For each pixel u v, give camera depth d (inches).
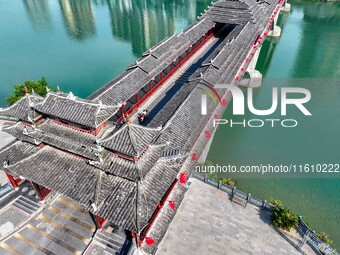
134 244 1122.7
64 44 3927.2
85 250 1133.7
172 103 1713.8
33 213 1277.1
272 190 1764.3
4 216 1286.9
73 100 1087.0
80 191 1058.7
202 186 1626.5
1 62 3457.2
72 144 1098.7
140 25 4569.4
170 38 2487.7
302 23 4480.8
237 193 1558.8
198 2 5620.1
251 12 3038.9
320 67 3235.7
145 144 983.6
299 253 1328.7
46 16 4958.2
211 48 2851.9
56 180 1105.4
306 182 1809.8
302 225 1412.4
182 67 2484.0
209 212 1487.5
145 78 1985.7
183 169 1362.0
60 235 1200.2
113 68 3304.6
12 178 1359.5
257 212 1501.0
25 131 1162.0
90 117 1033.5
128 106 1980.8
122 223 954.1
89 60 3489.2
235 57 2320.4
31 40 4052.7
